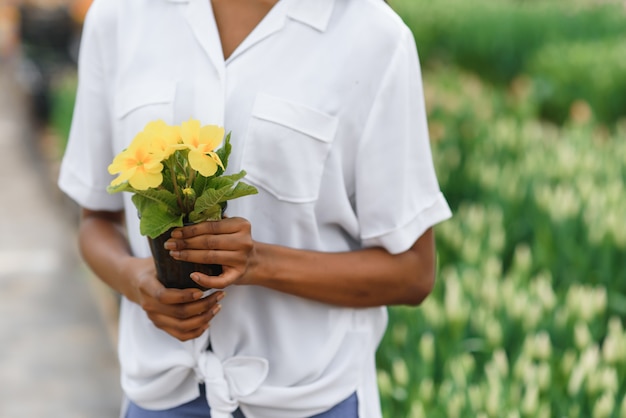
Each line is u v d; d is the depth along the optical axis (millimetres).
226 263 1961
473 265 4371
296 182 2080
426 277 2225
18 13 11195
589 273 4438
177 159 1897
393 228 2125
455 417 3029
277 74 2078
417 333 3566
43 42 11148
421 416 3020
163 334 2209
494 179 5543
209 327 2158
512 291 3795
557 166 5609
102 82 2264
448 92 7957
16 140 11109
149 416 2256
